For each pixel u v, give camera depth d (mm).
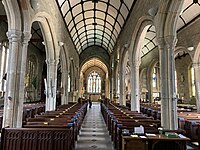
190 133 7062
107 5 14258
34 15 7344
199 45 11148
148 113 13234
